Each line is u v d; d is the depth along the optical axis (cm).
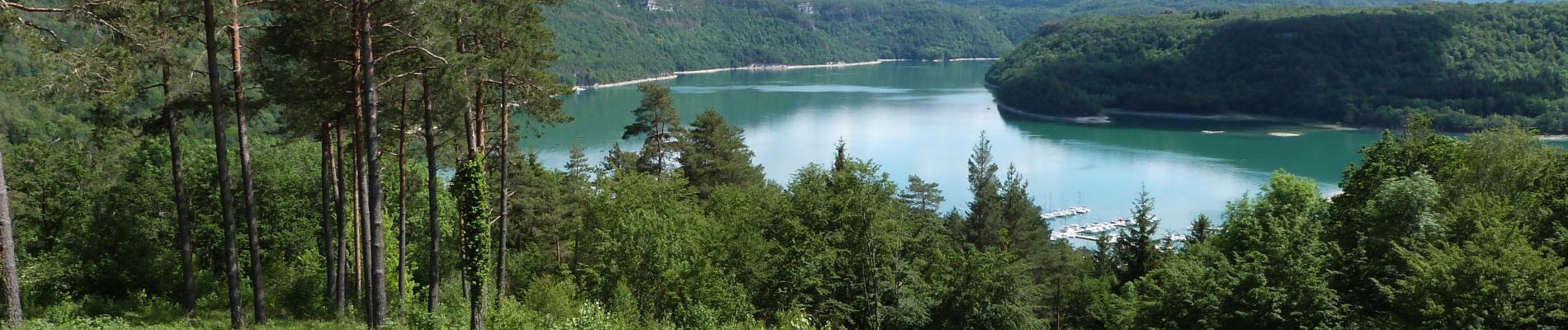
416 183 4241
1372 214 3062
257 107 2466
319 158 4259
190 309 2673
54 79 1933
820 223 3294
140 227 3425
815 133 15525
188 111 2356
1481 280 2228
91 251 3058
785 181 10888
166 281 3142
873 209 3180
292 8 2331
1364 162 4094
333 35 2425
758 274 3161
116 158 4069
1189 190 10450
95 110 2341
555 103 2916
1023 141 14838
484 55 2561
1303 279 2542
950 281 3197
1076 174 11581
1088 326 4259
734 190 4294
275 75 2486
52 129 7044
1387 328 2408
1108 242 5822
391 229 3859
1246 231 3434
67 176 3919
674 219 3344
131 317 2697
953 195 10031
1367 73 19038
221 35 2209
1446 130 16250
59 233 3728
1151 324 2908
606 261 2973
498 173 4303
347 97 2609
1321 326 2448
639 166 5338
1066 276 4659
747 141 14325
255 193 3969
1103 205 9712
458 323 2570
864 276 3200
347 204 3628
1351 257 2889
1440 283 2288
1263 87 19675
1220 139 15212
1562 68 17512
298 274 3356
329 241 2991
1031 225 5512
